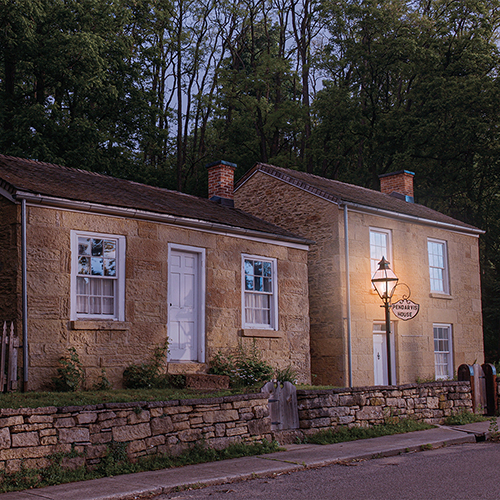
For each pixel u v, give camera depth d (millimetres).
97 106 27469
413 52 29625
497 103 27984
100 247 12242
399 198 22828
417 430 11672
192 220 13609
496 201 30172
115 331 12094
